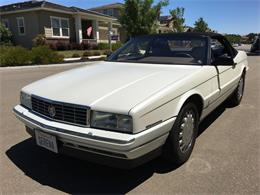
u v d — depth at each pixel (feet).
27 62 55.72
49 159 11.33
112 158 8.36
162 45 13.76
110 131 8.18
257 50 86.33
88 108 8.48
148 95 8.73
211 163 10.67
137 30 81.87
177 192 8.88
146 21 82.07
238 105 19.10
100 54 78.69
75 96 9.12
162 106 8.88
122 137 7.89
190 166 10.48
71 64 57.00
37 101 10.07
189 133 10.80
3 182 9.64
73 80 10.78
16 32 84.07
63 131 8.75
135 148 8.00
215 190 8.93
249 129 14.34
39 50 57.47
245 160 10.88
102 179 9.78
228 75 14.67
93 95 8.98
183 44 13.34
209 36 13.55
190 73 10.93
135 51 14.23
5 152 12.05
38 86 11.00
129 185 9.37
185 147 10.66
